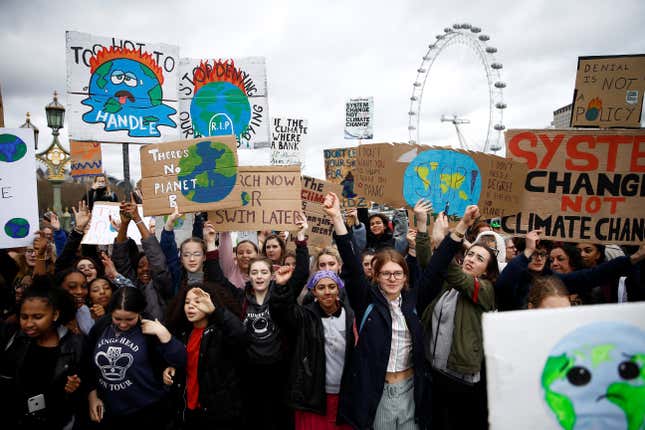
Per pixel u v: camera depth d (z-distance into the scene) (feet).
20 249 16.72
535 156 14.71
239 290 13.96
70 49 17.02
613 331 5.81
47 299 9.80
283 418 12.02
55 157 34.37
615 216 14.10
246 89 20.84
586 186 14.32
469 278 10.73
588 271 12.46
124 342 10.19
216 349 10.60
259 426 11.85
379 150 16.29
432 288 10.71
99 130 17.51
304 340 10.85
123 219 14.74
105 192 24.91
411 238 15.19
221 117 20.67
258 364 11.85
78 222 16.31
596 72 16.14
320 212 21.94
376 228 20.48
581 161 14.33
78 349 10.43
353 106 38.75
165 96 18.60
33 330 9.64
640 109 15.69
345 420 9.90
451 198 15.46
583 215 14.37
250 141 20.93
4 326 10.36
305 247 13.85
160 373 10.41
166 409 10.60
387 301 10.25
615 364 5.77
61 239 18.63
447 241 10.52
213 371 10.53
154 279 13.69
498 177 15.06
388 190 15.96
